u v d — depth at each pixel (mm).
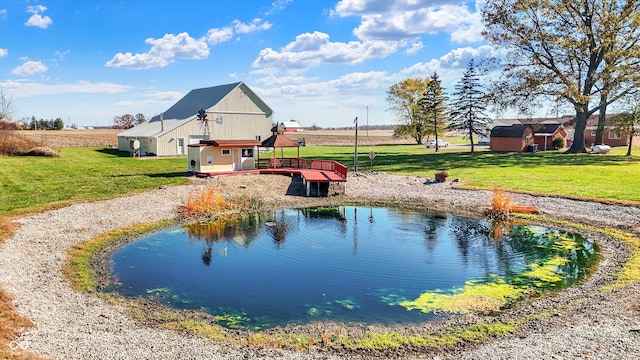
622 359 7379
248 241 17453
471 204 22984
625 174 27453
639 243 15469
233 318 10227
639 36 37344
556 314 9844
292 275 13391
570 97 39750
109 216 19375
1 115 50594
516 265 14086
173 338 8836
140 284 12445
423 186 27172
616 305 10031
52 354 7582
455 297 11461
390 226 19875
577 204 20922
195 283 12617
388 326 9750
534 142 52594
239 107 47625
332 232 18906
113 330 9078
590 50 39969
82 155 42156
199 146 28609
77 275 12836
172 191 24172
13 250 13977
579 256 14758
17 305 9805
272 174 30062
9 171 29328
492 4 43094
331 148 62688
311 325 9836
